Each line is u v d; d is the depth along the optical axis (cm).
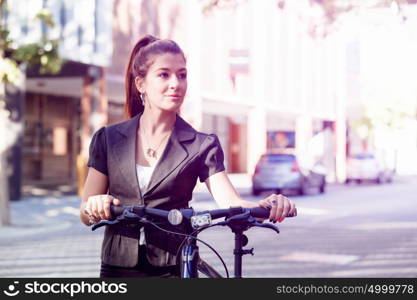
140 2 3002
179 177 313
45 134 3378
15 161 2423
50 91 3306
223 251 1191
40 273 952
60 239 1413
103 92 2703
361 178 4122
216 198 315
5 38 1574
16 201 2405
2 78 1542
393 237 1412
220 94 3609
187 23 3288
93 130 2681
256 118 3975
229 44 3684
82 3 2494
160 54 313
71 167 3581
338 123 4759
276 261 1069
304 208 2205
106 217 294
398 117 4644
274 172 2827
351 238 1396
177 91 311
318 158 4844
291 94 4341
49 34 2289
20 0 2169
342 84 4616
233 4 1095
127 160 315
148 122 320
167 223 307
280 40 4212
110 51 2634
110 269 315
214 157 318
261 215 292
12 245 1311
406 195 2975
